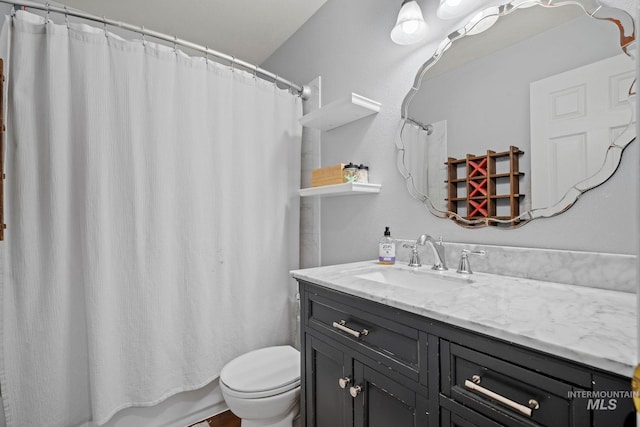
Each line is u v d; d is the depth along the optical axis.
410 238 1.40
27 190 1.25
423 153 1.34
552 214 0.96
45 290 1.27
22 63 1.25
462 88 1.20
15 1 1.24
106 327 1.36
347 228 1.74
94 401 1.33
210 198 1.68
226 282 1.72
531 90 1.01
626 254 0.83
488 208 1.12
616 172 0.85
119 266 1.42
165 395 1.52
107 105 1.39
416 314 0.76
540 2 1.00
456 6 1.13
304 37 2.10
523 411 0.56
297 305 1.96
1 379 1.20
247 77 1.83
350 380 0.96
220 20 2.06
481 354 0.63
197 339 1.61
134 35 2.20
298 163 2.04
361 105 1.46
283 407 1.33
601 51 0.88
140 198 1.46
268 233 1.90
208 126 1.69
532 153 1.01
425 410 0.74
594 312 0.67
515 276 1.03
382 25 1.55
